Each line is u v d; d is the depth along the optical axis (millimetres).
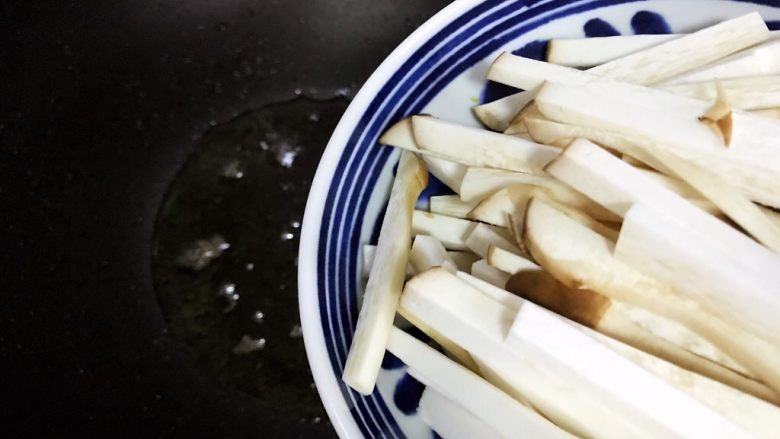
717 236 137
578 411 141
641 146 151
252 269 265
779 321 133
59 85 263
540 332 139
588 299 147
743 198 146
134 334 264
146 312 265
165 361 262
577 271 148
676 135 146
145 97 280
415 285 152
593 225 155
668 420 132
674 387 135
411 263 173
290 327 260
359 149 174
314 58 277
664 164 150
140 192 273
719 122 143
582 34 182
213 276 264
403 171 176
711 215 144
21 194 265
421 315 155
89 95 271
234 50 280
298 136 276
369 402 167
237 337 260
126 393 262
